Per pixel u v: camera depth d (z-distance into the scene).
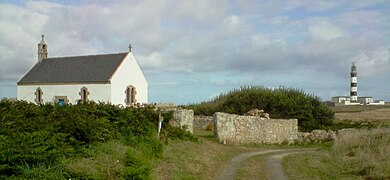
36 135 9.95
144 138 15.86
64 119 12.57
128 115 17.88
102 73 47.66
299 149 25.64
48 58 55.72
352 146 19.53
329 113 38.44
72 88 48.81
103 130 14.11
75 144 11.49
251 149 24.08
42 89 51.03
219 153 19.83
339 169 14.67
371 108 67.81
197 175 13.16
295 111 36.72
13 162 8.59
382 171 13.37
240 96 40.62
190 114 25.88
